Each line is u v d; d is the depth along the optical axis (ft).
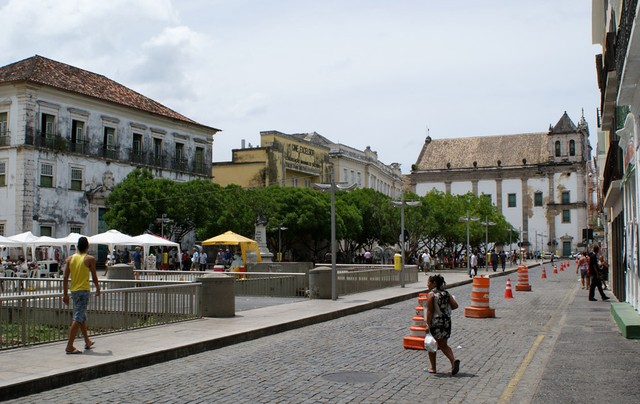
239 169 235.61
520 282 106.22
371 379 33.91
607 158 83.61
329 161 273.95
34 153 158.20
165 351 40.40
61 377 32.96
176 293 55.47
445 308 35.35
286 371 36.40
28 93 157.58
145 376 35.42
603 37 88.74
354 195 221.87
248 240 114.52
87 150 172.65
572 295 94.84
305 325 58.80
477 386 32.01
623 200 72.28
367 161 302.25
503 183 396.57
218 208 165.99
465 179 406.62
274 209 187.42
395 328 56.70
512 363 38.55
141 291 51.60
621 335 49.96
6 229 157.38
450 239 228.63
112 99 181.16
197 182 168.35
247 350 44.47
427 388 31.63
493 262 186.19
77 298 39.47
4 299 40.24
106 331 48.03
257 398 29.73
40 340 43.01
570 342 46.29
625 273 70.59
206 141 217.36
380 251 227.61
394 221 200.75
